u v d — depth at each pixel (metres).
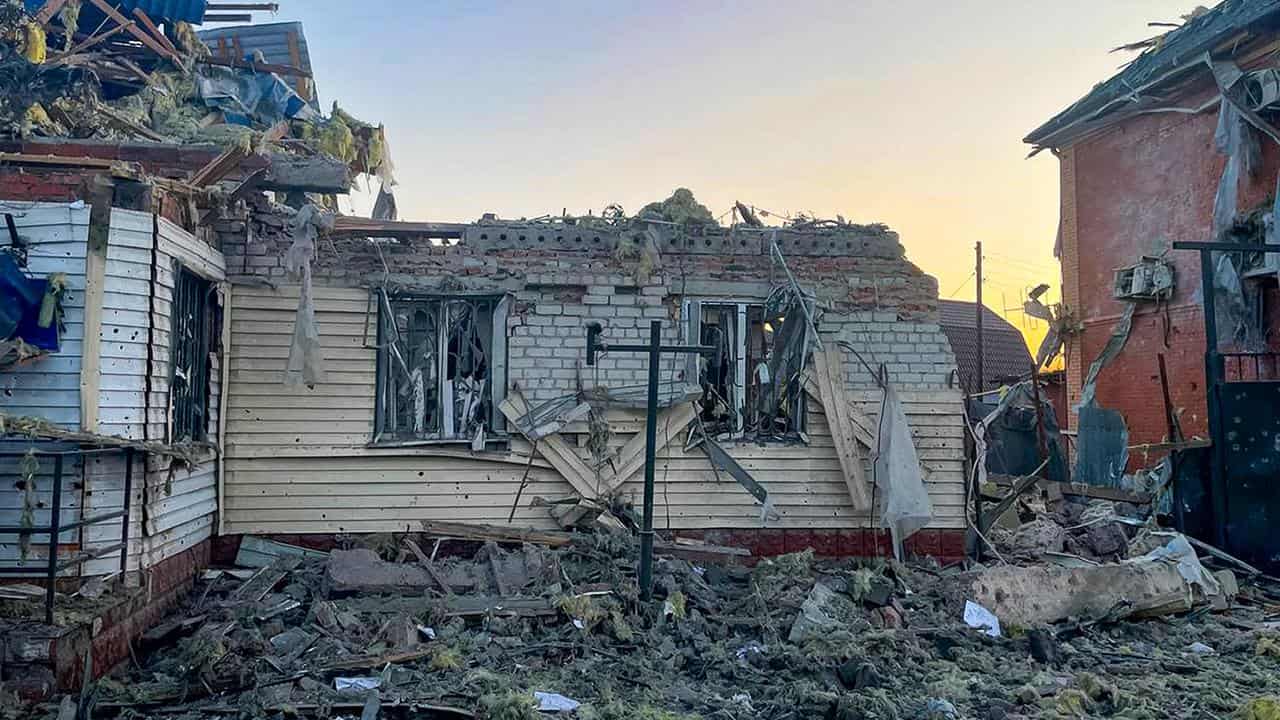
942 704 6.30
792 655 7.29
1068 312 19.28
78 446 6.81
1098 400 18.31
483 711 5.91
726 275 10.39
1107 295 18.31
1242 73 14.27
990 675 7.16
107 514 6.59
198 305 9.05
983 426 11.05
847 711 5.94
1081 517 13.66
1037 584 8.75
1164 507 13.36
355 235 9.91
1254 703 6.06
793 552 10.25
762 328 10.60
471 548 9.67
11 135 10.42
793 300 10.27
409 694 6.26
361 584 8.24
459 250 10.02
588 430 9.97
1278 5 13.36
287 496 9.58
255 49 19.17
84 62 14.58
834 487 10.38
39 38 13.43
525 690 6.34
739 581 9.38
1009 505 12.39
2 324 6.75
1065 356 19.66
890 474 9.70
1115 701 6.44
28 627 5.94
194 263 8.48
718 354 10.50
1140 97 16.62
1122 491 14.04
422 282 9.86
